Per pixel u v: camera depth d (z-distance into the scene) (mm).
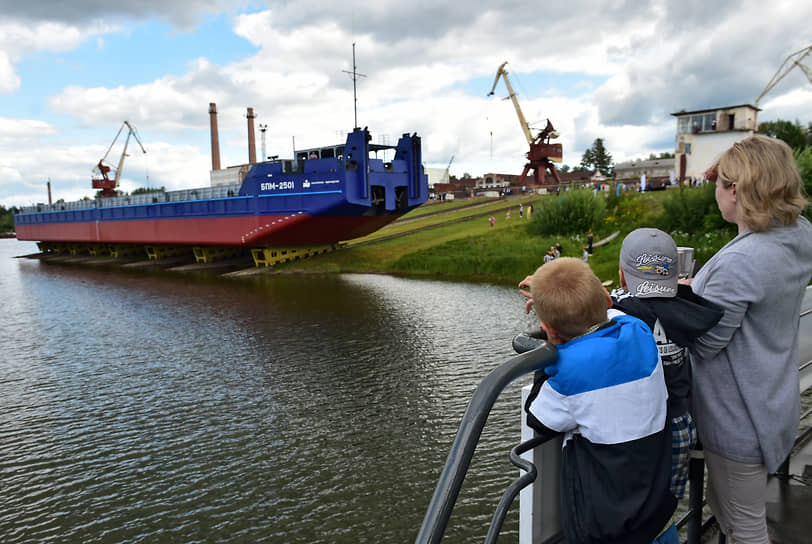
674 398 1741
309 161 39031
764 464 1787
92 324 25203
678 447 1728
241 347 19828
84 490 10148
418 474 10219
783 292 1662
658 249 1727
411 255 40188
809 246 1722
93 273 48469
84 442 12250
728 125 53844
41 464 11250
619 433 1458
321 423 12711
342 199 36406
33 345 21531
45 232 70250
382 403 13805
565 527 1588
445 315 23719
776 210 1647
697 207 32562
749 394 1723
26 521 9219
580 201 39281
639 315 1721
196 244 49719
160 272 46781
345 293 30562
